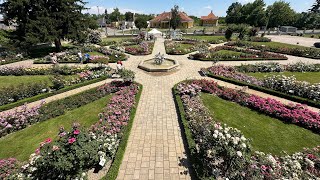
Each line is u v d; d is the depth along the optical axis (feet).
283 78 38.27
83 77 43.83
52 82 39.55
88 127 25.77
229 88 37.11
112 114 27.07
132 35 138.72
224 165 17.17
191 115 26.27
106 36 134.21
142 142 22.68
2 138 24.21
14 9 67.67
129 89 36.60
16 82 44.57
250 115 28.99
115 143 21.25
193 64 59.72
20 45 70.18
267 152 20.93
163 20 211.20
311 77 46.75
